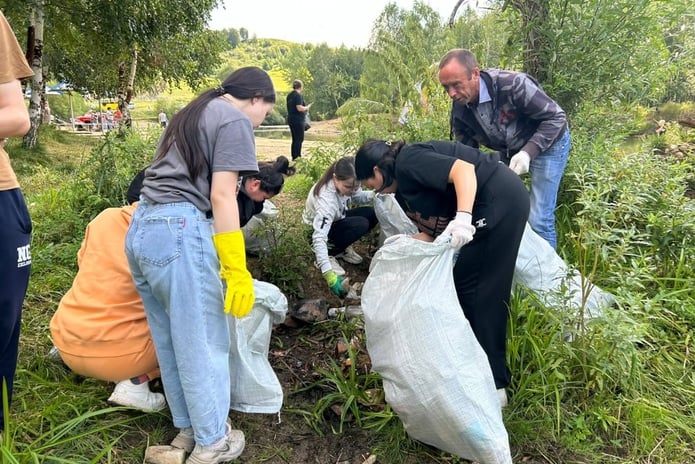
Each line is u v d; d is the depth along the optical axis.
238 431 2.28
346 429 2.50
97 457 2.05
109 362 2.30
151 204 1.94
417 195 2.43
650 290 3.48
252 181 2.79
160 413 2.40
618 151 4.87
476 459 2.12
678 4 4.32
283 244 3.73
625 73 4.39
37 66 12.20
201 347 1.95
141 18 12.25
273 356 3.04
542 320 2.82
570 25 4.17
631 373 2.64
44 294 3.37
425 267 2.22
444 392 2.06
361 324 3.27
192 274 1.88
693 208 3.75
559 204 4.30
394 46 5.34
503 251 2.40
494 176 2.40
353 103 5.29
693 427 2.52
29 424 2.25
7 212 2.00
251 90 2.04
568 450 2.37
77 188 4.85
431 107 5.08
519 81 3.20
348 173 3.40
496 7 4.65
